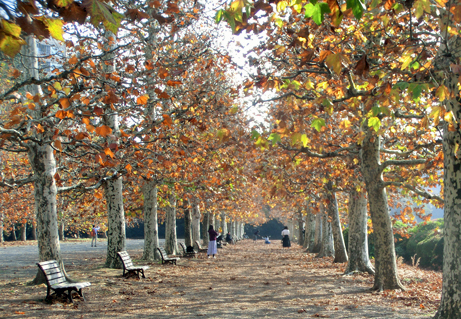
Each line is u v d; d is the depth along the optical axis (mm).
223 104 13812
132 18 4672
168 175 13797
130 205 22984
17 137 7656
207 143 15195
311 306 9172
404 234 21766
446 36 6223
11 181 10680
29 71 10258
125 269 13562
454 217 6734
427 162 9516
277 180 12367
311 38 7934
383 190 10945
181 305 9250
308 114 8016
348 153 13320
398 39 8750
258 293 11141
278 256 26594
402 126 13461
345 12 4121
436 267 19594
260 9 4758
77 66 6332
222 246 40500
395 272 10977
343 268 17562
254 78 7652
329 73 7898
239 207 33375
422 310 8430
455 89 6457
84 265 18156
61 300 9086
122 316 7914
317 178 15445
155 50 12195
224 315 8180
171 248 25406
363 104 10719
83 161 11359
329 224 24844
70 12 2666
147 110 13375
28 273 15023
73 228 51344
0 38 2451
